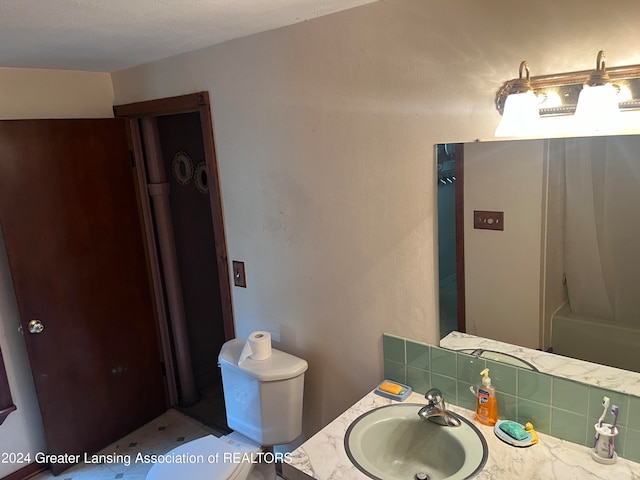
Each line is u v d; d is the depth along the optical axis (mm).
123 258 3117
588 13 1385
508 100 1462
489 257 1728
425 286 1918
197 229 3727
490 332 1781
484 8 1561
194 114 3607
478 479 1477
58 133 2758
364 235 2059
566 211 1538
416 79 1764
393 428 1829
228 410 2570
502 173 1639
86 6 1616
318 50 2012
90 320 2975
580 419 1613
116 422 3166
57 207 2781
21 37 2010
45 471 2939
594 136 1449
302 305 2395
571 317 1596
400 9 1741
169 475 2076
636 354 1501
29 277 2695
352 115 1972
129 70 2916
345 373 2295
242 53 2295
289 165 2260
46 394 2812
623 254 1467
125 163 3080
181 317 3477
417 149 1822
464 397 1887
